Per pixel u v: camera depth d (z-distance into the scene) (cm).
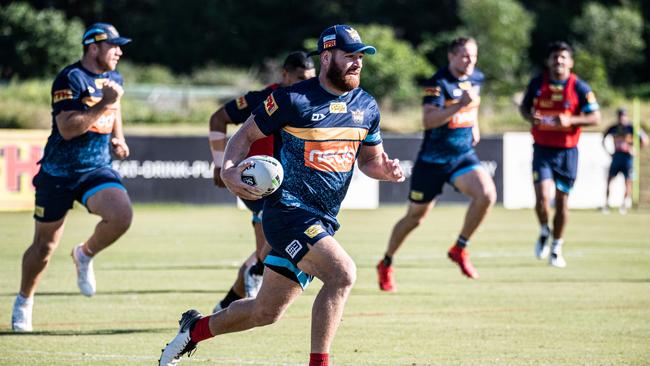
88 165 2888
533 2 19112
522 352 2584
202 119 12412
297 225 2034
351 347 2650
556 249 4381
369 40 14525
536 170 4397
